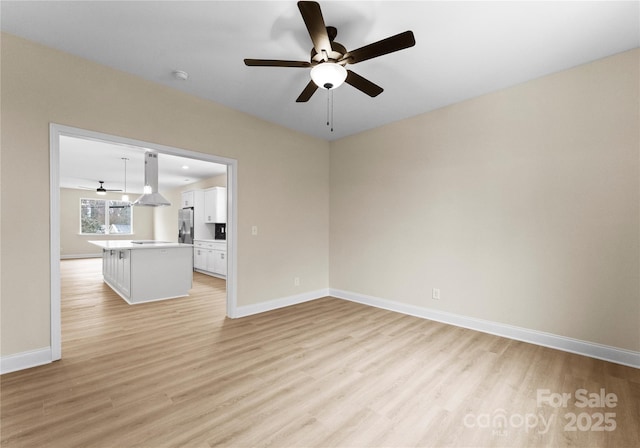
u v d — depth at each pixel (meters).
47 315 2.36
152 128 2.91
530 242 2.85
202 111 3.28
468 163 3.26
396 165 3.93
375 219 4.17
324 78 2.00
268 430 1.62
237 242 3.64
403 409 1.82
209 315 3.73
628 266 2.38
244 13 1.98
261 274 3.90
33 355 2.30
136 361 2.43
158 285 4.53
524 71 2.69
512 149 2.96
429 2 1.86
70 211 9.80
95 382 2.09
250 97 3.26
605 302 2.47
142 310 3.93
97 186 9.30
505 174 3.00
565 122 2.66
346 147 4.57
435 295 3.53
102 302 4.31
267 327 3.28
